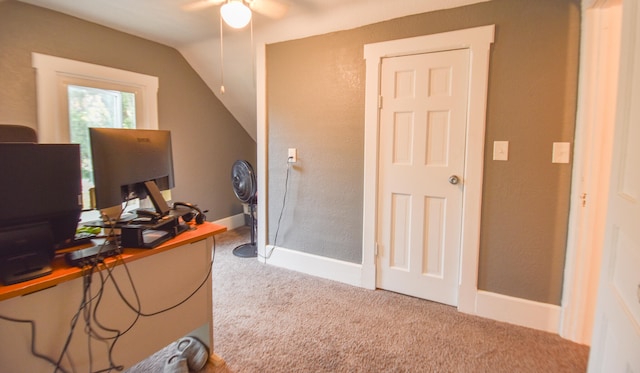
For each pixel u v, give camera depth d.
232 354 1.81
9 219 1.08
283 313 2.25
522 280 2.09
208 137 3.92
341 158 2.66
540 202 2.00
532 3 1.92
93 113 2.88
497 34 2.02
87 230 1.57
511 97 2.01
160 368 1.69
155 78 3.26
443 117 2.25
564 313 1.96
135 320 1.43
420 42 2.24
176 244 1.52
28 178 1.11
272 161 3.04
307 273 2.91
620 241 0.92
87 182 2.87
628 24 0.92
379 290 2.58
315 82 2.71
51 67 2.54
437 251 2.37
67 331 1.22
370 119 2.48
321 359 1.78
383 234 2.54
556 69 1.89
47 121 2.54
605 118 1.74
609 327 0.97
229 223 4.29
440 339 1.95
